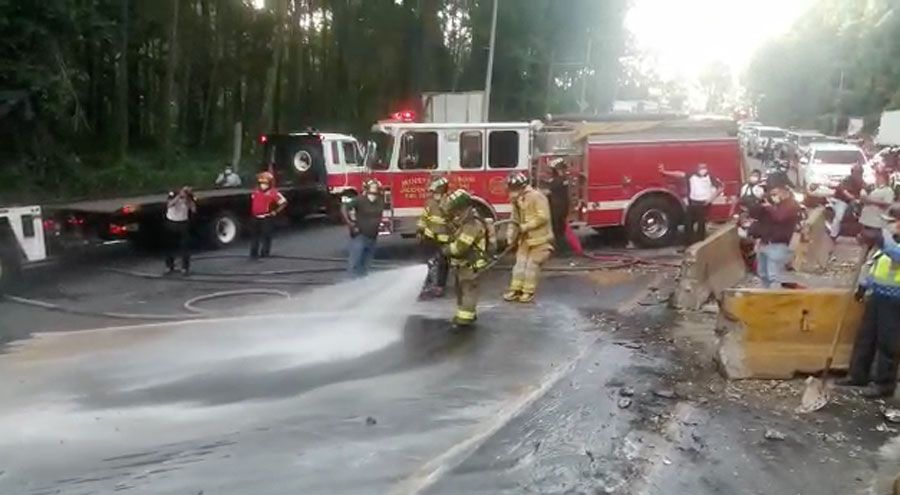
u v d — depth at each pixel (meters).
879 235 7.14
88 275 14.15
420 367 8.02
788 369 7.64
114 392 7.20
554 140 16.06
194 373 7.82
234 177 23.44
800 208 11.75
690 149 16.17
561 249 15.73
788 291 7.70
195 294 12.47
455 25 41.12
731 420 6.50
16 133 19.88
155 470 5.45
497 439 6.01
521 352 8.54
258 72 34.09
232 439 6.04
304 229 21.25
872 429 6.35
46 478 5.32
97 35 21.22
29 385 7.43
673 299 10.84
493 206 15.82
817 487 5.29
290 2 34.34
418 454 5.75
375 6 36.06
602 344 8.83
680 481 5.34
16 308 11.38
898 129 43.31
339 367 8.02
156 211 15.50
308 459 5.64
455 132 15.70
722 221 16.31
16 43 18.69
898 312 7.03
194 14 31.58
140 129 32.00
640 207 16.12
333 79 37.94
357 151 22.22
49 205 15.04
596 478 5.35
